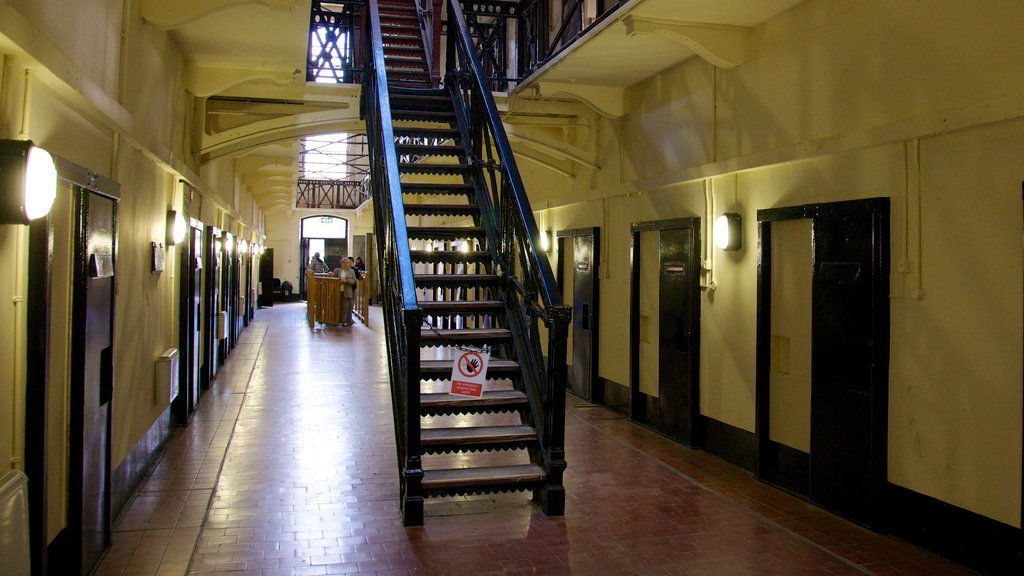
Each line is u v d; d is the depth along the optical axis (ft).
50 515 9.55
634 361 22.89
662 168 21.27
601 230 25.54
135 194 14.30
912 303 12.73
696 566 11.87
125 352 13.74
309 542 12.63
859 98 13.89
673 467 17.70
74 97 9.86
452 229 18.95
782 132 16.05
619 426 22.27
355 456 18.20
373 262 78.95
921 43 12.54
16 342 8.50
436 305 16.80
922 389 12.53
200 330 24.50
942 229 12.13
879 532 13.29
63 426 10.02
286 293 80.12
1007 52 11.02
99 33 11.44
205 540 12.62
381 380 29.55
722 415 18.48
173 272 19.76
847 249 14.11
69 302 10.08
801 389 15.79
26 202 7.70
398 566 11.71
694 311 19.47
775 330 16.60
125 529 13.03
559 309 14.12
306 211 81.71
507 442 14.65
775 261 16.58
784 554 12.38
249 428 20.94
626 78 22.03
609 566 11.83
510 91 24.71
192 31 17.56
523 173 33.96
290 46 18.78
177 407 21.04
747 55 17.12
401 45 32.60
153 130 15.89
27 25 7.84
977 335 11.51
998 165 11.18
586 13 21.24
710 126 18.81
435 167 20.34
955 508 11.94
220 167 29.12
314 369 32.09
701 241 19.38
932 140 12.32
